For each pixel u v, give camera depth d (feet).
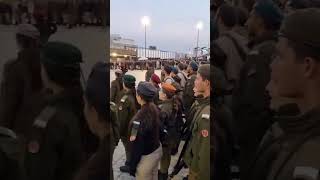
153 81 12.38
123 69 12.05
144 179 10.39
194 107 7.99
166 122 11.78
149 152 10.32
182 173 11.76
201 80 7.27
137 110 11.55
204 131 6.85
